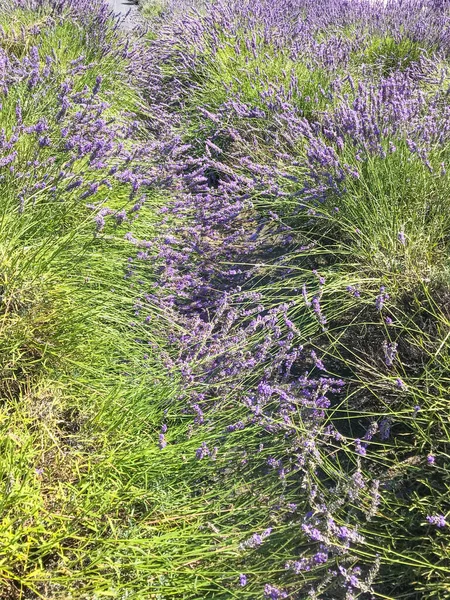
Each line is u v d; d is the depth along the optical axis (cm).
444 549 72
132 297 117
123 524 76
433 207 126
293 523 74
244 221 160
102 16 245
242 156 184
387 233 119
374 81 214
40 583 67
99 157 119
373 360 103
